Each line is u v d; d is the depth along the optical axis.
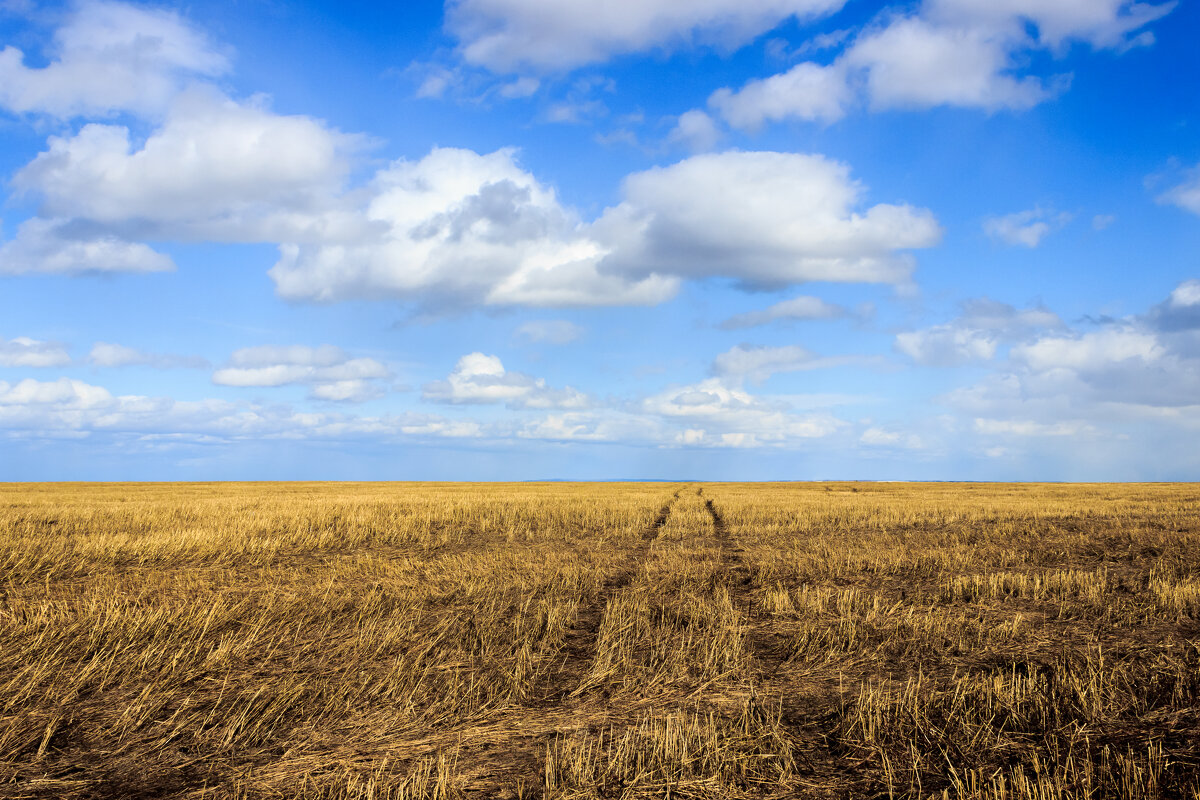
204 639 8.54
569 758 5.31
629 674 7.41
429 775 5.09
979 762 5.24
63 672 7.17
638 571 13.95
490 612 10.14
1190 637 8.51
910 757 5.33
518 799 4.75
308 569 14.42
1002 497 40.34
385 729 5.93
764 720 6.12
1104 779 4.87
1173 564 14.05
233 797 4.80
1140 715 6.03
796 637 8.80
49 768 5.23
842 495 43.16
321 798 4.75
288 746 5.61
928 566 14.20
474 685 7.01
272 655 7.99
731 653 8.02
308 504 29.66
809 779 5.05
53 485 70.56
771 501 33.78
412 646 8.34
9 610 9.93
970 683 6.93
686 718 6.19
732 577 13.33
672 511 27.45
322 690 6.80
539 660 7.92
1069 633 8.83
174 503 30.62
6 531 18.31
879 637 8.69
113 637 8.38
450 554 16.83
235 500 33.62
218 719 6.12
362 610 10.11
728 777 5.02
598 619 10.08
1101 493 47.16
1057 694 6.52
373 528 21.20
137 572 13.82
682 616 9.86
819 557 15.25
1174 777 4.84
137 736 5.76
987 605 10.55
